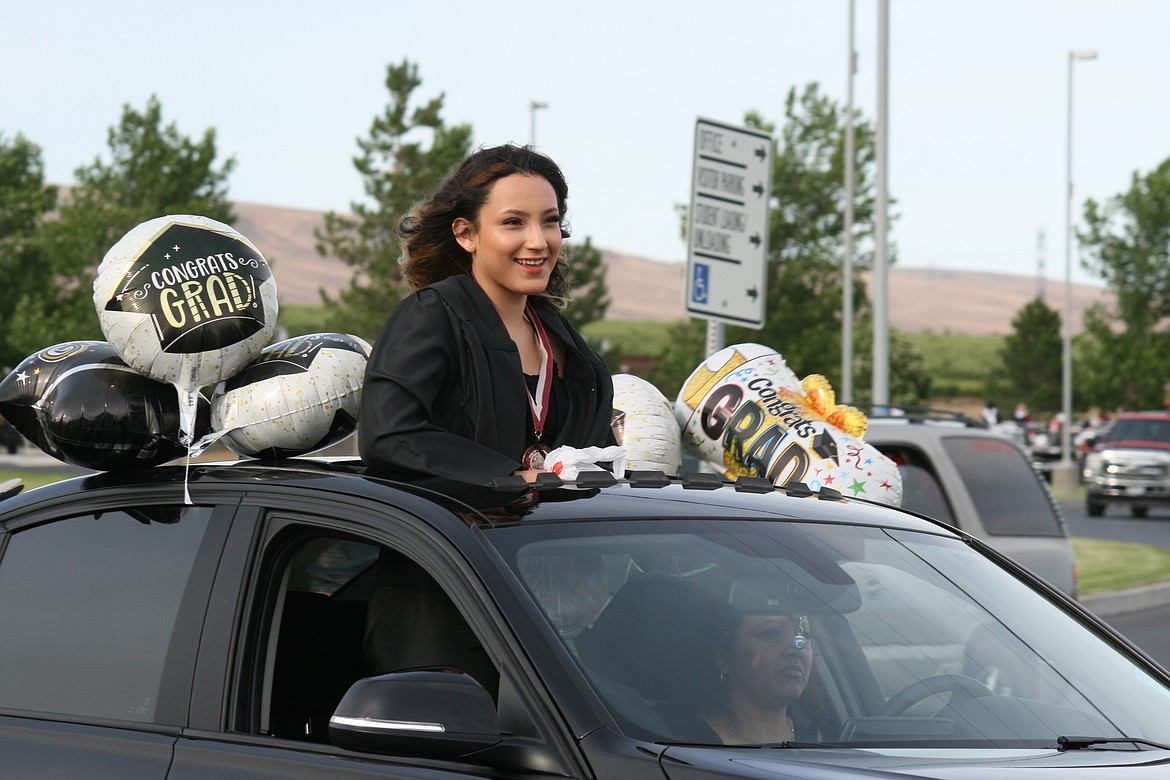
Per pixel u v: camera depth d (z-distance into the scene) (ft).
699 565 14.07
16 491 17.83
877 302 76.59
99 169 193.67
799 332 157.69
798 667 13.60
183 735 14.38
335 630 15.46
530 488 14.97
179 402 17.11
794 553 14.75
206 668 14.52
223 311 16.85
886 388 76.28
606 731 12.09
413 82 203.41
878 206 76.74
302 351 17.24
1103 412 237.25
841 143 156.76
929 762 12.47
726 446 22.48
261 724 14.29
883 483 21.39
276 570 14.67
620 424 21.13
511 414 16.88
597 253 242.99
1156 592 67.92
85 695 15.34
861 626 14.24
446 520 13.74
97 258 192.75
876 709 13.73
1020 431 212.02
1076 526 123.13
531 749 12.12
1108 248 225.97
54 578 16.26
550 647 12.58
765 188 37.81
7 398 17.15
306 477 15.05
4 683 16.07
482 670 13.66
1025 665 14.73
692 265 36.99
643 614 13.38
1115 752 13.39
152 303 16.71
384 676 12.32
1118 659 15.58
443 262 18.53
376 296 203.10
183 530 15.48
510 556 13.35
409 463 15.71
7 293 212.84
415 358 16.24
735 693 13.03
